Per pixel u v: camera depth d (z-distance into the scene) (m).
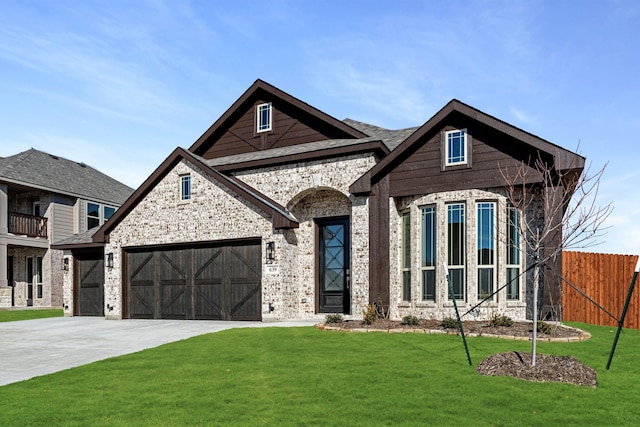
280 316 14.41
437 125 12.78
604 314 13.83
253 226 15.06
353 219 13.85
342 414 5.55
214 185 15.88
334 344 9.72
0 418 5.64
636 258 13.63
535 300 7.46
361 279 13.57
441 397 6.11
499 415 5.48
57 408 5.99
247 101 18.28
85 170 30.72
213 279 15.79
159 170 16.78
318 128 16.80
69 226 26.62
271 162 15.54
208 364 8.26
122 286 17.47
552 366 7.17
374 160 14.20
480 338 9.93
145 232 17.11
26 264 26.19
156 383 7.07
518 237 11.91
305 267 15.49
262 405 5.91
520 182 11.65
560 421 5.30
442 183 12.62
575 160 10.93
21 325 15.54
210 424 5.29
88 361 9.16
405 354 8.55
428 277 12.72
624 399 6.03
